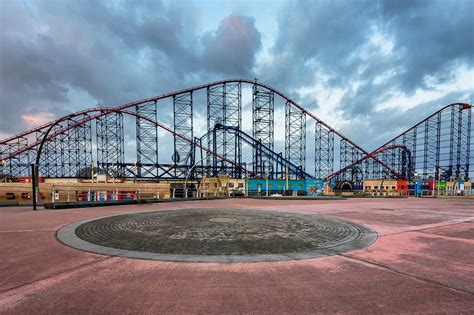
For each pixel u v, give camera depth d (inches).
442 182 2196.1
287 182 1847.9
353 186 2564.0
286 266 218.7
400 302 154.8
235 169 2253.9
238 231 361.1
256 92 2126.0
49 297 157.4
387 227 406.6
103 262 225.0
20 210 618.5
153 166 2137.1
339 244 293.4
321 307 148.3
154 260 231.6
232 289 172.1
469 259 240.2
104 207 705.6
